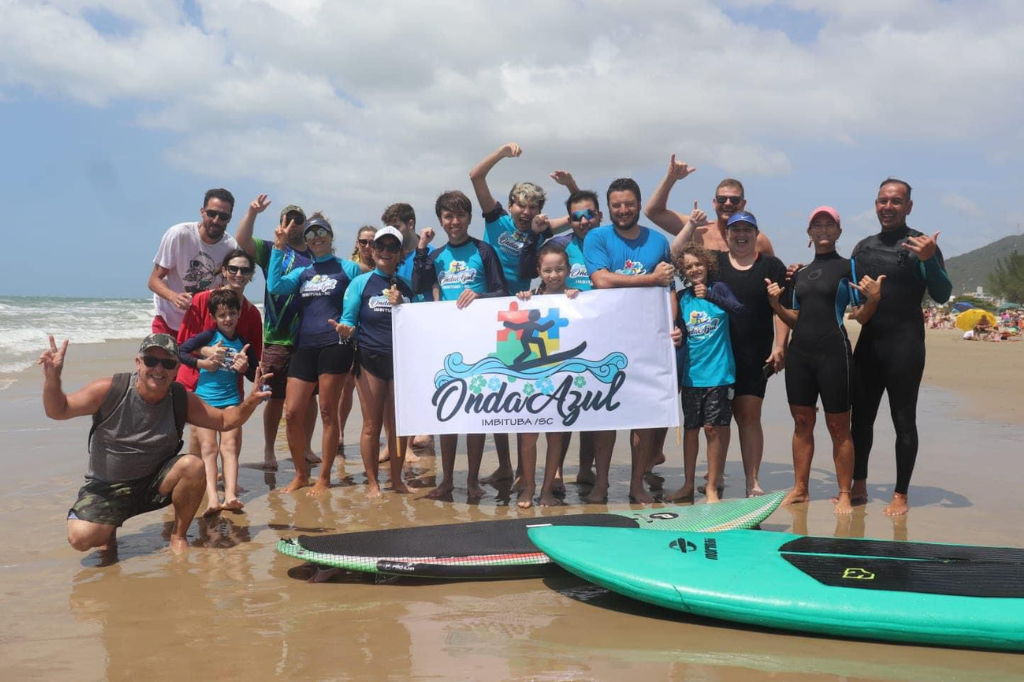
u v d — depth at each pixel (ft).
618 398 21.35
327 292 22.61
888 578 13.41
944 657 11.80
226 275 21.06
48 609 13.60
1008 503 20.98
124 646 12.04
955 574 13.56
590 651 11.88
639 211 22.04
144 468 16.75
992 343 104.47
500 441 24.61
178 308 21.57
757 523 17.48
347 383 29.68
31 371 53.47
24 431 31.40
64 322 116.37
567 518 17.62
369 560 15.02
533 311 21.61
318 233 22.81
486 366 21.65
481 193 23.72
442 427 21.71
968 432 32.53
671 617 13.37
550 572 15.66
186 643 12.14
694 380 21.29
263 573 15.64
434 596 14.38
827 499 21.76
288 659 11.55
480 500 21.75
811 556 14.47
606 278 21.74
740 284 21.45
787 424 35.35
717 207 23.81
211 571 15.72
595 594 14.56
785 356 21.53
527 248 23.66
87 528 16.34
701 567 13.92
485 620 13.17
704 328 21.12
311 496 22.22
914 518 19.45
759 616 12.65
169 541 17.90
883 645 12.22
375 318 22.17
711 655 11.78
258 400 17.51
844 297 20.47
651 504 21.22
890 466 26.13
